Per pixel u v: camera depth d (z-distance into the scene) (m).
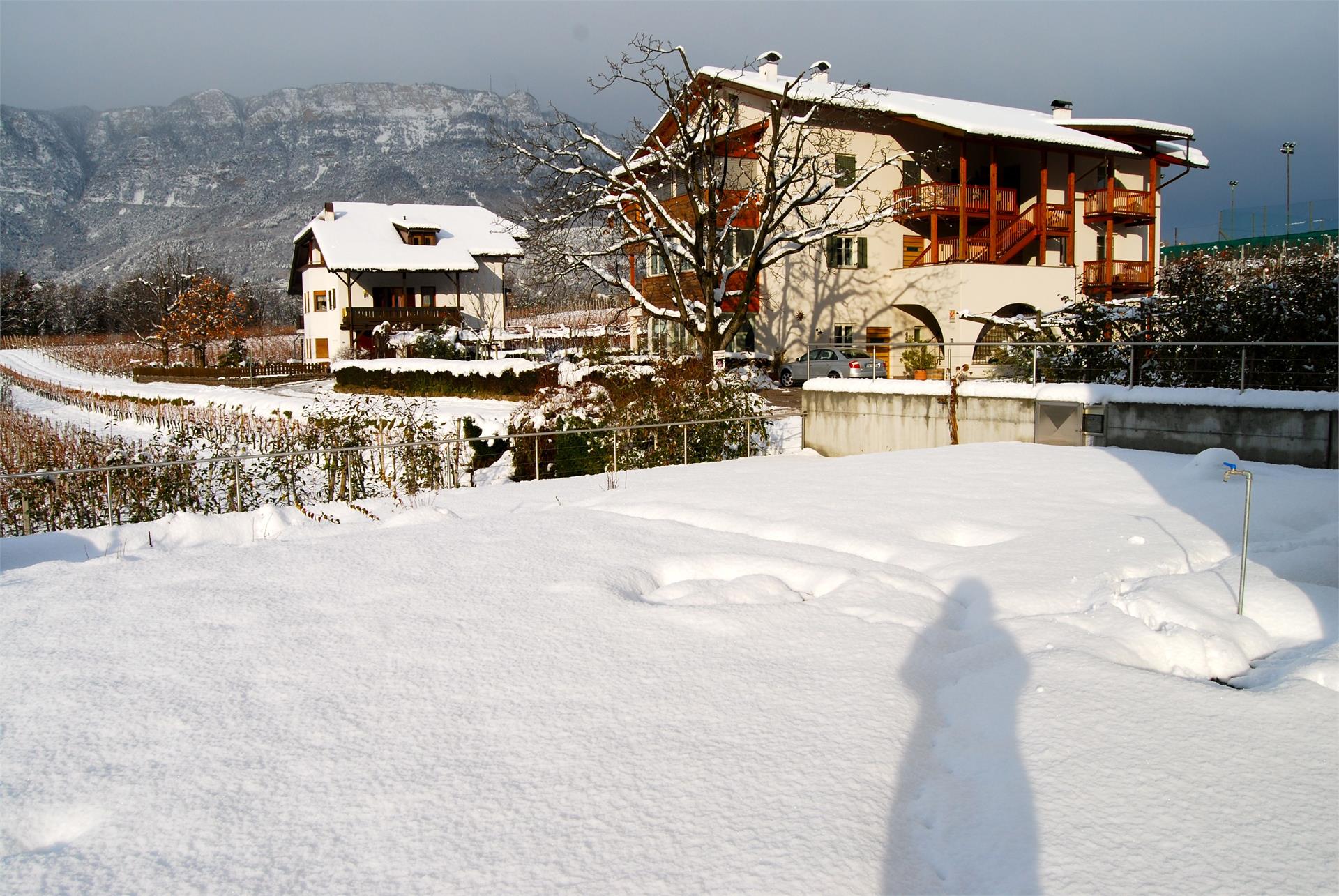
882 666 5.07
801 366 33.12
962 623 5.96
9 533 11.23
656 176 37.97
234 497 11.70
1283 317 13.80
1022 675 4.79
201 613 6.21
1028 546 7.49
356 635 5.70
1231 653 5.21
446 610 6.16
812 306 35.75
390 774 3.94
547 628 5.77
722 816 3.57
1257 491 9.09
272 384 47.28
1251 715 4.32
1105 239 39.00
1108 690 4.58
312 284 60.34
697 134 28.12
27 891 3.16
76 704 4.72
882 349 36.09
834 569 6.92
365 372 39.34
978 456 13.27
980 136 33.50
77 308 104.69
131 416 30.45
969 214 35.09
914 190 35.09
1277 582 6.15
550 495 11.23
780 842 3.38
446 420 19.16
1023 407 14.84
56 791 3.86
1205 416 12.63
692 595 6.43
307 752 4.16
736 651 5.32
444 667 5.14
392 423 15.82
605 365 17.92
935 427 16.16
